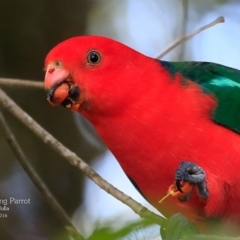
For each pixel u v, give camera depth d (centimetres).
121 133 296
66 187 322
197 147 295
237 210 296
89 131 324
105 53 296
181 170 293
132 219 282
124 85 296
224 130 296
